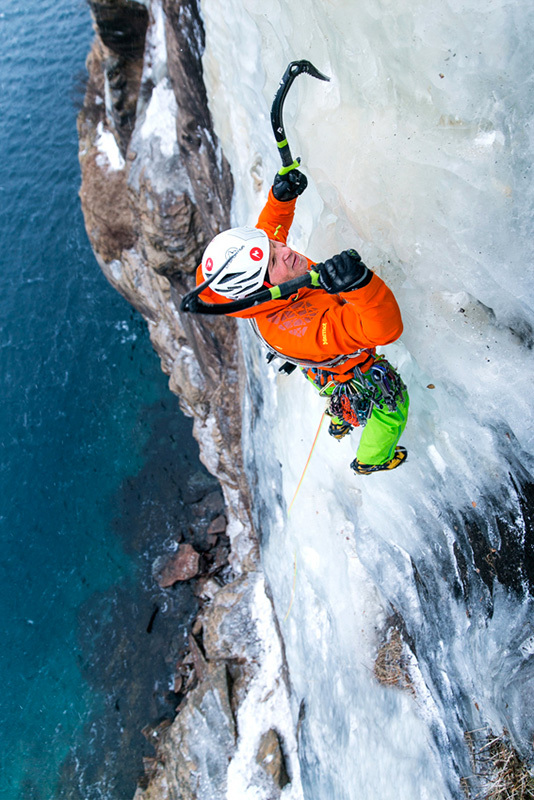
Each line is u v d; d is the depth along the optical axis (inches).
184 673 450.6
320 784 241.1
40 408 624.4
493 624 122.3
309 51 131.0
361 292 72.8
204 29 240.8
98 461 579.5
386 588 167.2
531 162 85.5
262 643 348.2
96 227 486.0
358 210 115.1
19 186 828.6
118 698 458.6
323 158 125.1
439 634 145.1
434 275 105.6
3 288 722.8
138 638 474.6
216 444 421.4
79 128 536.7
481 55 85.8
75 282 724.0
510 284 95.2
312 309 81.5
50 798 438.6
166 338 485.1
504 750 127.1
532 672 116.4
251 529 442.9
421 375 120.0
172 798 333.1
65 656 485.4
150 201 350.3
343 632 195.0
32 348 673.0
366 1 99.3
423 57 93.8
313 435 190.7
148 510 531.8
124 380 632.4
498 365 103.9
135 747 439.2
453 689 142.8
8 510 567.5
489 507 116.0
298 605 255.8
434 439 124.0
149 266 424.2
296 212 170.2
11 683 484.4
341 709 209.3
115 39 382.9
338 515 193.0
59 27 1015.6
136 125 382.9
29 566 534.6
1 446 605.6
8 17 1034.1
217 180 296.2
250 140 227.5
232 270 77.6
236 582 377.7
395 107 104.4
